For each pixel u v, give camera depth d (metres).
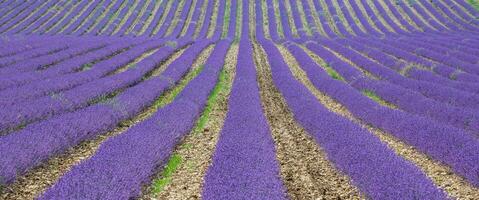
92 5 60.78
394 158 10.52
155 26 54.06
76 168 9.38
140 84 20.20
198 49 33.69
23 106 14.67
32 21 54.69
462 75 22.30
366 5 59.06
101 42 33.91
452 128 13.26
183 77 24.38
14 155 10.26
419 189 8.59
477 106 16.48
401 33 45.66
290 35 48.47
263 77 24.91
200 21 56.69
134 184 9.05
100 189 8.31
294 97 18.48
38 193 9.55
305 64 27.31
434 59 28.28
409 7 57.84
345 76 24.08
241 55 31.58
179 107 15.76
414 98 17.56
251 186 8.44
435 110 15.88
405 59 28.81
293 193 9.72
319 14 56.44
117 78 20.94
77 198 7.84
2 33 48.62
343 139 12.06
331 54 31.12
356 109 16.83
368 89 20.61
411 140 13.12
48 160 11.33
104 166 9.48
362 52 32.81
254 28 53.81
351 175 10.12
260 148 11.03
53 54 26.91
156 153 11.02
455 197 9.70
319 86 21.56
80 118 13.77
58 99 15.92
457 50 30.44
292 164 11.52
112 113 15.09
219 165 9.66
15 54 26.94
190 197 9.44
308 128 14.29
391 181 9.05
